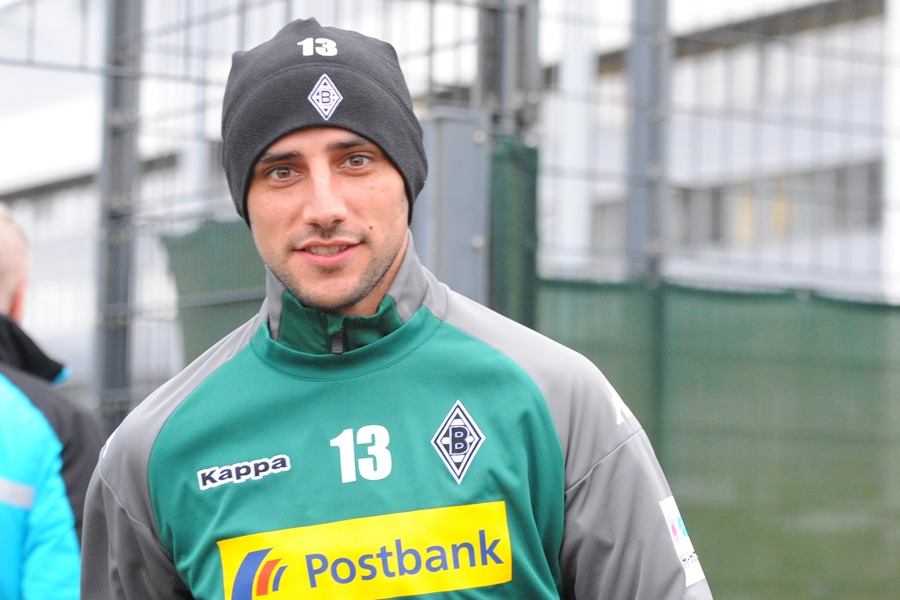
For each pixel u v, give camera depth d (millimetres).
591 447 2834
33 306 8078
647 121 6398
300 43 2820
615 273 6227
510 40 5691
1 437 4082
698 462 6438
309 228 2748
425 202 5398
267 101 2773
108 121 6492
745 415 6562
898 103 8625
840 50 7270
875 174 8312
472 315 2967
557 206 8141
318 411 2855
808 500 6711
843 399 6832
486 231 5512
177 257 6145
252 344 2963
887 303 6957
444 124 5422
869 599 6820
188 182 6449
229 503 2828
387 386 2850
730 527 6504
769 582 6578
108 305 6461
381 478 2781
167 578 3002
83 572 3146
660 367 6336
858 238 7973
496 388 2834
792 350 6707
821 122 6914
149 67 6422
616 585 2826
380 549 2734
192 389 2957
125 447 2963
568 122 8234
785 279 7477
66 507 4137
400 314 2887
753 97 8062
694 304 6453
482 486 2762
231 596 2783
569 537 2836
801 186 7785
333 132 2762
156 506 2924
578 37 8070
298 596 2734
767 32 8086
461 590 2721
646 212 6379
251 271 5789
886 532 6895
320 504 2783
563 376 2859
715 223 7395
